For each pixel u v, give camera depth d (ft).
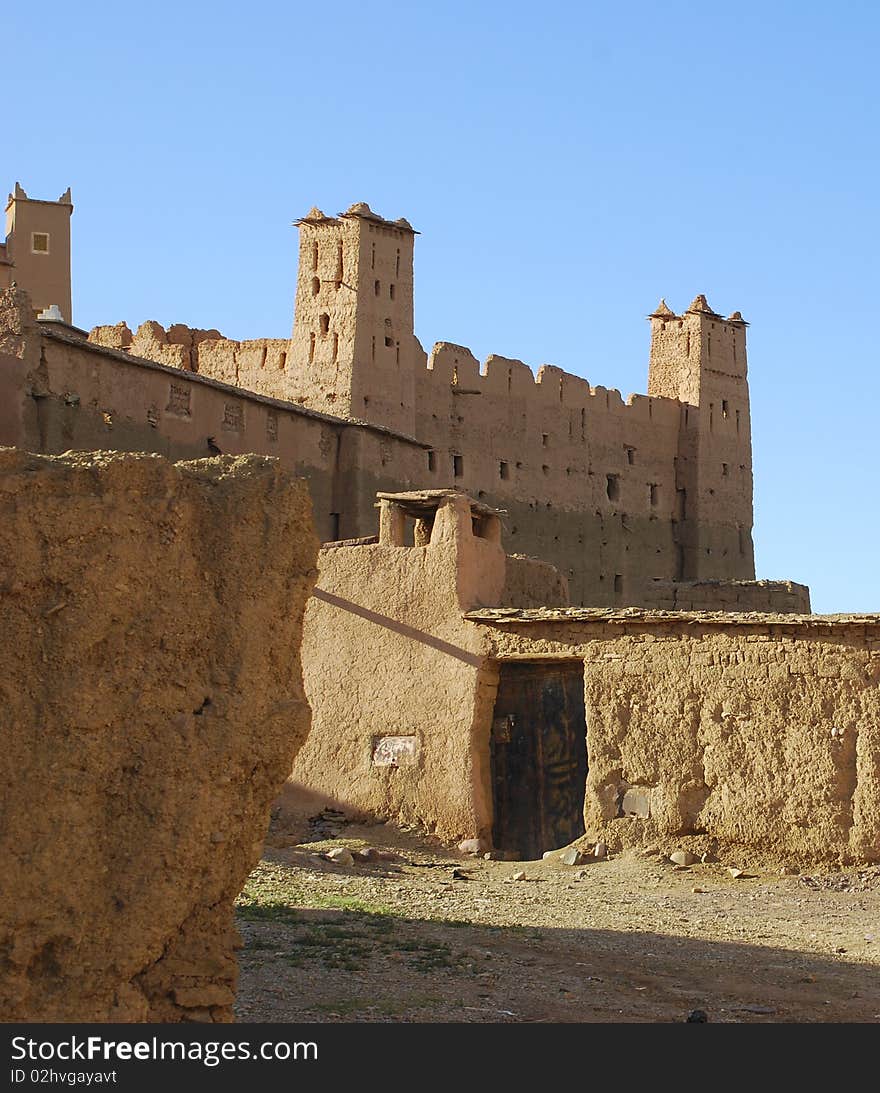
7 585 24.59
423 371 179.32
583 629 68.59
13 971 23.67
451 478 181.06
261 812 26.55
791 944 47.55
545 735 70.59
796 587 146.20
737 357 222.69
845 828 61.98
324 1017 33.50
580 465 199.41
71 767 24.45
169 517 26.27
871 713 62.08
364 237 171.01
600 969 41.70
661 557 210.18
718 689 64.95
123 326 186.50
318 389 169.48
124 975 24.58
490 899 55.77
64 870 24.13
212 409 117.91
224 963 25.94
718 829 64.28
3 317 100.22
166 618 25.93
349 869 62.80
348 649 74.33
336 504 133.39
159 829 25.05
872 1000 39.01
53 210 207.72
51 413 101.35
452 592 72.28
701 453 214.69
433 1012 34.71
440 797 70.79
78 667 24.89
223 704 26.09
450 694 71.36
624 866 63.98
